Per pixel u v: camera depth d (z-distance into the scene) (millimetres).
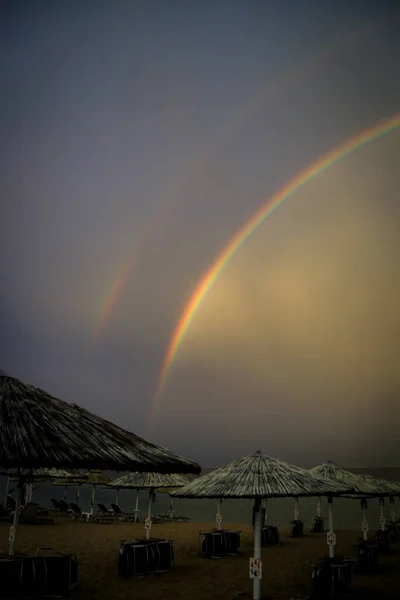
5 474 19875
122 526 26062
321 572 12023
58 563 11023
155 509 50375
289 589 12680
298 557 17422
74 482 31141
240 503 65688
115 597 11375
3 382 8312
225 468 11586
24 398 8117
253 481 10359
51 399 8625
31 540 19516
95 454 7352
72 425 7980
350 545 20781
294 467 11523
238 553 17906
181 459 8844
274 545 20500
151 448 8750
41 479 31656
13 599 10125
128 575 13555
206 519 39750
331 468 20078
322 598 11727
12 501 29703
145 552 14039
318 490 10281
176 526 26891
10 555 10531
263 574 14367
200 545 19750
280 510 53000
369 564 15172
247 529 26219
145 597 11461
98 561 15727
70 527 24516
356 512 50438
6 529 22453
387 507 58000
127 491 90000
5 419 7293
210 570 14703
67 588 11016
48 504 51156
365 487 18906
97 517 29938
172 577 13648
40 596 10484
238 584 12977
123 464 7461
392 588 12852
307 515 46438
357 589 12727
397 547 20422
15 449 6684
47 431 7434
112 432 8617
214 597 11594
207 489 10445
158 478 18812
